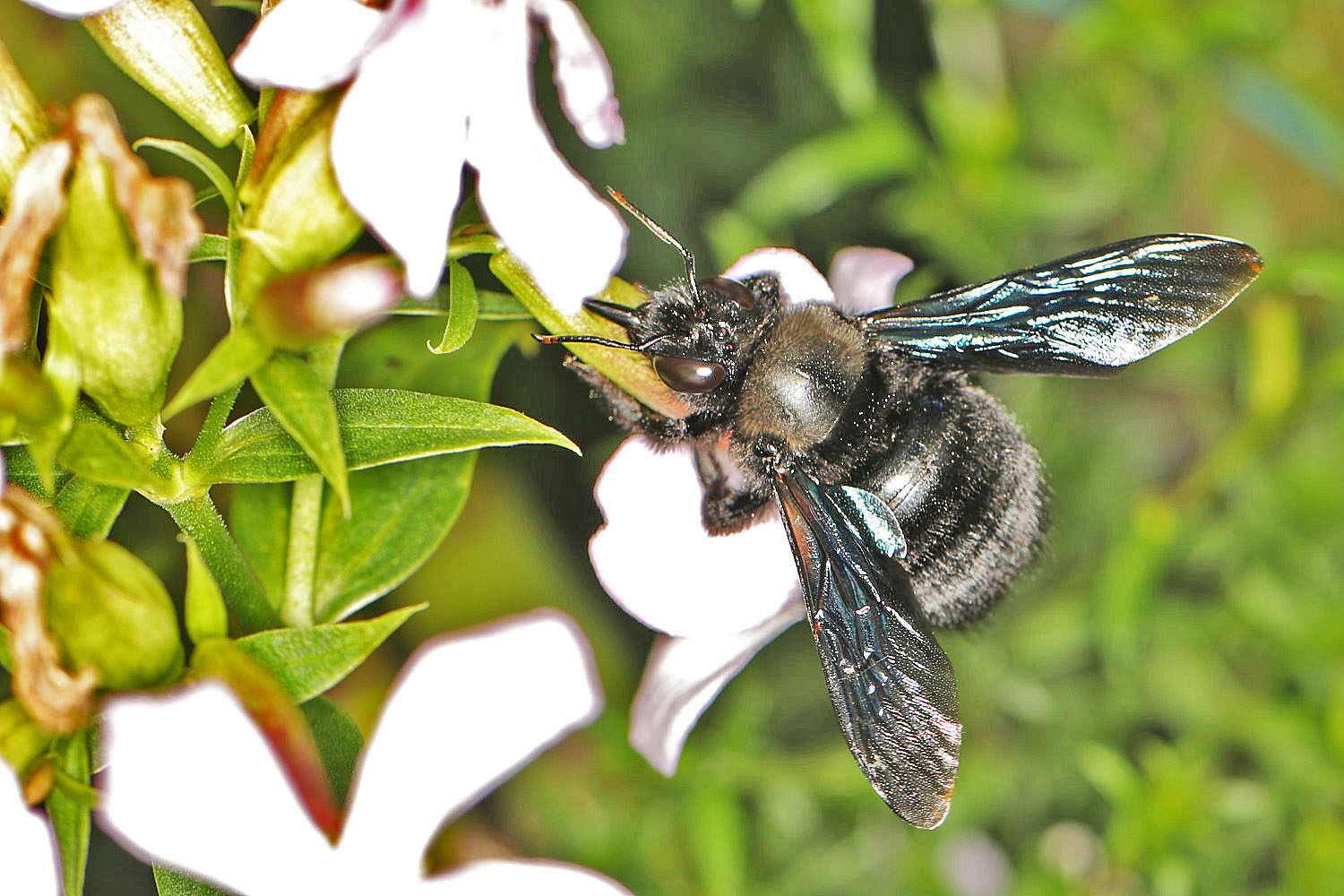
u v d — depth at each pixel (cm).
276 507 34
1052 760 39
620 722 38
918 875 38
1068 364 35
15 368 32
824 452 35
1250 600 39
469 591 38
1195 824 38
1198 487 39
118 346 33
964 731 39
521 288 34
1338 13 41
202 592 33
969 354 35
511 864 32
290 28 32
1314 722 38
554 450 39
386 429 33
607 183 39
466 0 32
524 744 32
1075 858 39
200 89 33
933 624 35
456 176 32
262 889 32
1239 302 40
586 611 38
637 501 34
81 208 32
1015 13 41
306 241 33
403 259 32
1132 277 35
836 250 40
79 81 37
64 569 32
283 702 32
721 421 35
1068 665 39
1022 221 39
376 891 32
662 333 34
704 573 34
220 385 33
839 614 34
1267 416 39
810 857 38
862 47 38
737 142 40
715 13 40
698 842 37
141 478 33
